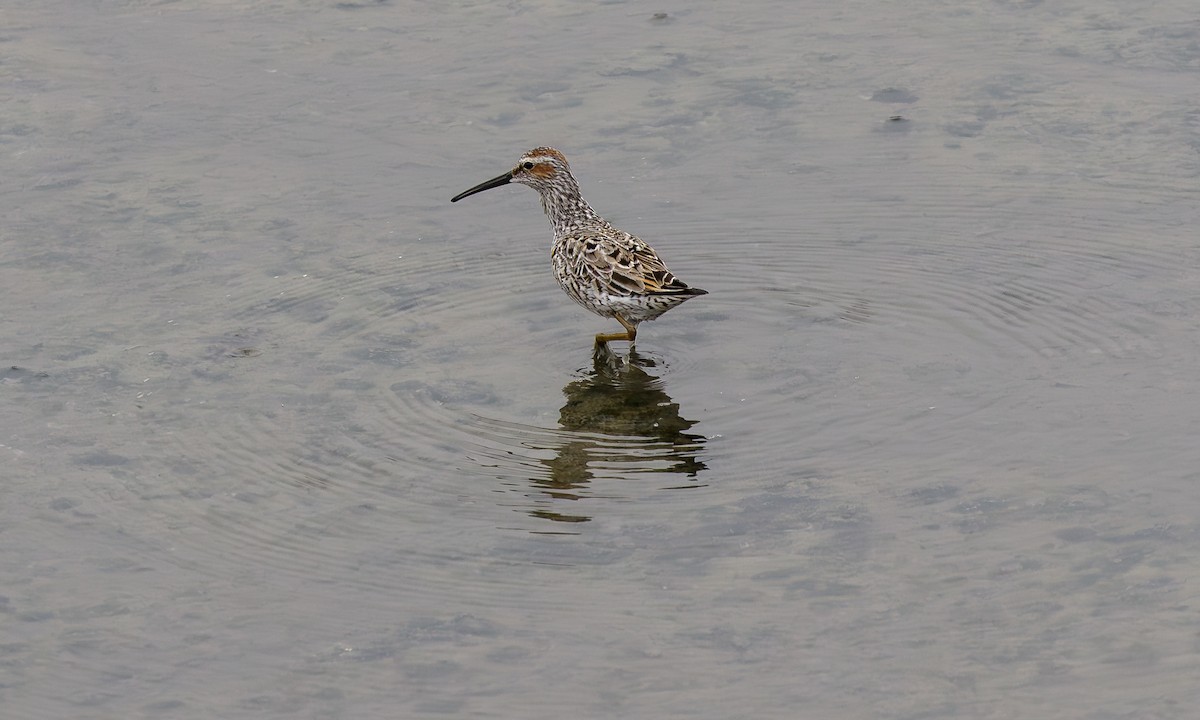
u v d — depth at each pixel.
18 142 18.70
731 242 16.61
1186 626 9.99
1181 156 17.59
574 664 9.90
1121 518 11.22
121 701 9.73
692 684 9.66
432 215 17.27
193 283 15.78
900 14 21.83
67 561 11.22
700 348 14.67
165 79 20.28
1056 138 18.22
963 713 9.28
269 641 10.27
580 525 11.53
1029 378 13.53
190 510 11.90
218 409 13.45
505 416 13.36
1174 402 12.85
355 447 12.82
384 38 21.47
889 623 10.17
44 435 12.98
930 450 12.38
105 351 14.45
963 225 16.67
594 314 15.45
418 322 15.17
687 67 20.31
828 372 13.96
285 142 18.72
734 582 10.70
